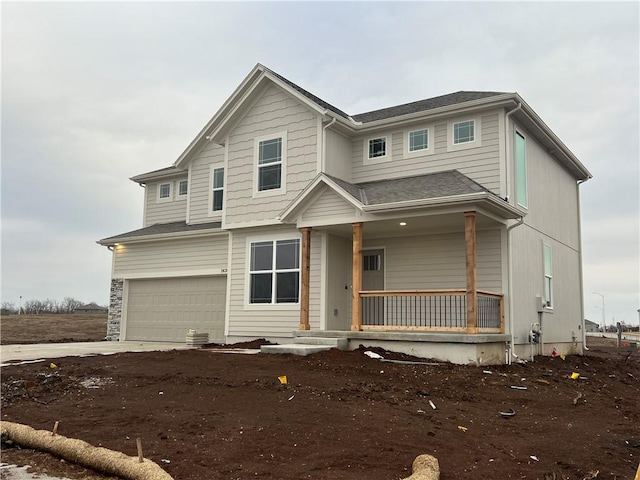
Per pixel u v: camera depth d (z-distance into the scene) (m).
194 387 8.50
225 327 16.33
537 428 6.95
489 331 12.12
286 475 4.79
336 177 15.17
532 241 14.77
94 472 5.09
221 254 17.77
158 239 19.09
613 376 12.52
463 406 7.90
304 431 6.12
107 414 6.99
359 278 12.88
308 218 13.86
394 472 4.92
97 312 55.84
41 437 5.71
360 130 15.48
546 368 12.50
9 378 9.33
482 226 13.23
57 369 10.17
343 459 5.22
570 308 17.77
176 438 5.90
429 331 12.40
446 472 5.00
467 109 13.73
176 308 18.78
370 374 9.70
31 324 29.86
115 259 20.61
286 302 15.21
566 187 18.47
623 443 6.43
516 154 14.08
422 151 14.62
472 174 13.73
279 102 15.84
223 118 16.88
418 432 6.23
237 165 16.55
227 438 5.88
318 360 10.80
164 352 12.51
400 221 12.85
